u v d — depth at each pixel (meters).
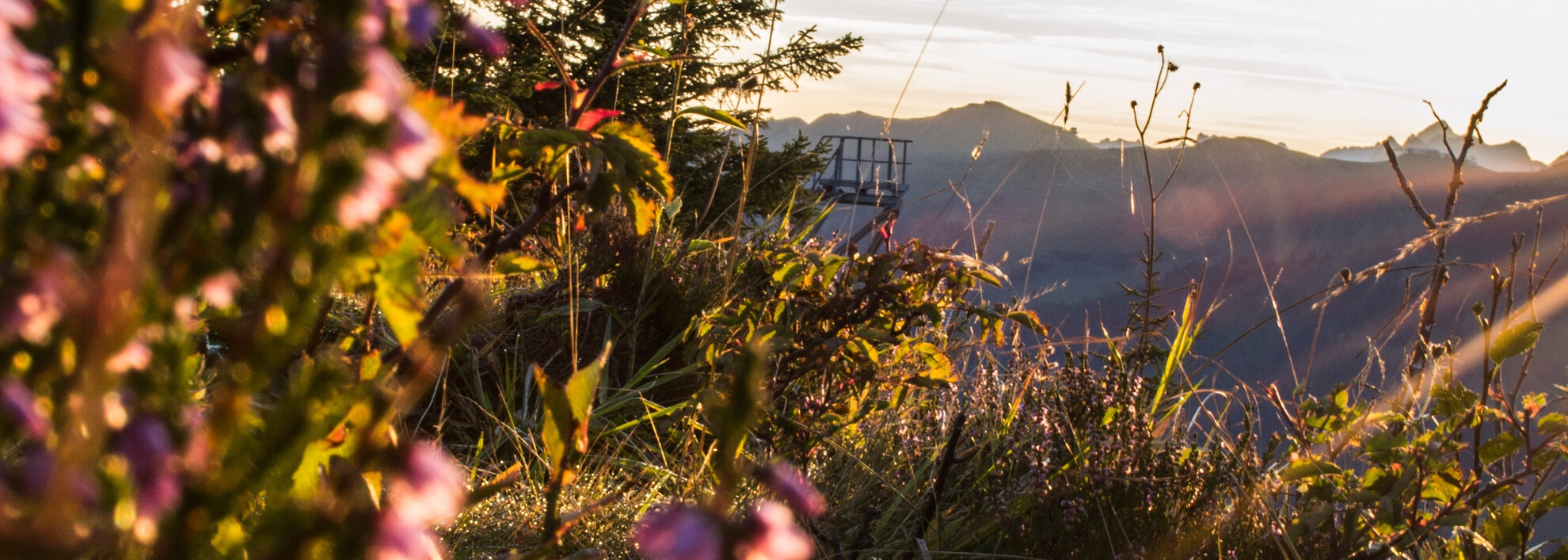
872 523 2.83
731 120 2.05
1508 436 2.69
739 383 0.56
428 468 0.59
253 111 0.52
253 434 0.76
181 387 0.60
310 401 0.66
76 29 0.58
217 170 0.53
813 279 3.40
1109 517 2.87
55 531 0.41
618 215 3.97
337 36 0.52
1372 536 2.91
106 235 0.45
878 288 3.22
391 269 0.77
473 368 3.28
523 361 3.51
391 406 0.65
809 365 3.13
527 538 2.30
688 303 3.79
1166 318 3.95
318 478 0.86
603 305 3.51
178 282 0.56
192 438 0.59
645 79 11.58
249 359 0.58
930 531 3.05
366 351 1.24
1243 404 3.25
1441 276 3.01
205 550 0.72
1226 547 2.89
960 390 3.91
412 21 0.55
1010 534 2.92
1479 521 2.95
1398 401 3.01
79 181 0.58
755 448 2.90
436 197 0.78
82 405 0.44
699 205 14.53
